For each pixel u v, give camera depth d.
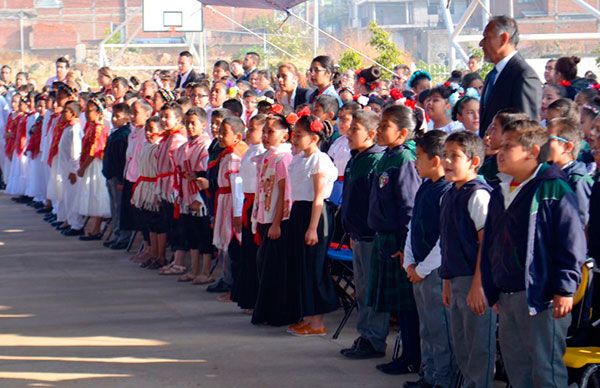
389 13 70.31
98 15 62.88
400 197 8.21
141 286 12.59
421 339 7.96
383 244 8.35
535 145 6.39
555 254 6.32
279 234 9.94
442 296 7.64
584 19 56.84
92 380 8.38
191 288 12.41
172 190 13.08
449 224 7.15
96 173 16.33
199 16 35.59
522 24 57.31
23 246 15.96
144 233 14.09
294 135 9.66
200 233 12.55
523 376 6.66
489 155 8.04
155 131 13.80
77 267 14.05
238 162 11.47
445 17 24.45
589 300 7.11
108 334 10.03
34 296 12.04
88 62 58.41
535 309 6.30
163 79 18.59
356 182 8.87
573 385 6.83
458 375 7.77
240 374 8.53
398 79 17.61
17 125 21.97
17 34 64.25
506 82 8.31
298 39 56.31
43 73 58.84
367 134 8.92
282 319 9.95
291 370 8.62
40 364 8.92
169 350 9.36
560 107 8.78
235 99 12.92
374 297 8.42
